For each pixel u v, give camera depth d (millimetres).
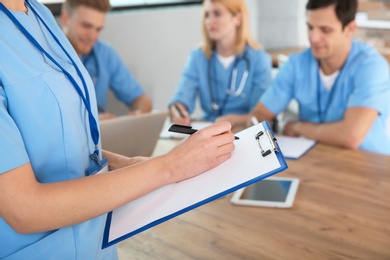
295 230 1318
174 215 859
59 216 774
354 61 2137
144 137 1736
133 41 3322
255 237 1292
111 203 805
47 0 2926
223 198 1521
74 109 873
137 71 3387
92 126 932
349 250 1214
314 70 2230
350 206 1443
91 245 907
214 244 1267
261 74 2645
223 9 2539
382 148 2125
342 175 1670
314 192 1543
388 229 1308
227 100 2699
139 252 1243
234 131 2309
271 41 3959
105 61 2738
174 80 3668
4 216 760
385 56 3467
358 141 1969
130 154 1719
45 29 903
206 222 1381
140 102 2811
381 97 2068
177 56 3646
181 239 1298
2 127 741
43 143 822
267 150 927
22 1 865
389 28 3705
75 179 801
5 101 779
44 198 762
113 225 907
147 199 938
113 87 2809
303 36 3926
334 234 1292
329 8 2021
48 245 848
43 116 813
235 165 931
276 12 3900
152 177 842
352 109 2051
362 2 3807
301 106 2320
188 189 907
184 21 3637
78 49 2471
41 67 819
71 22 2428
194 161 884
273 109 2359
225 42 2621
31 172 771
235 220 1385
